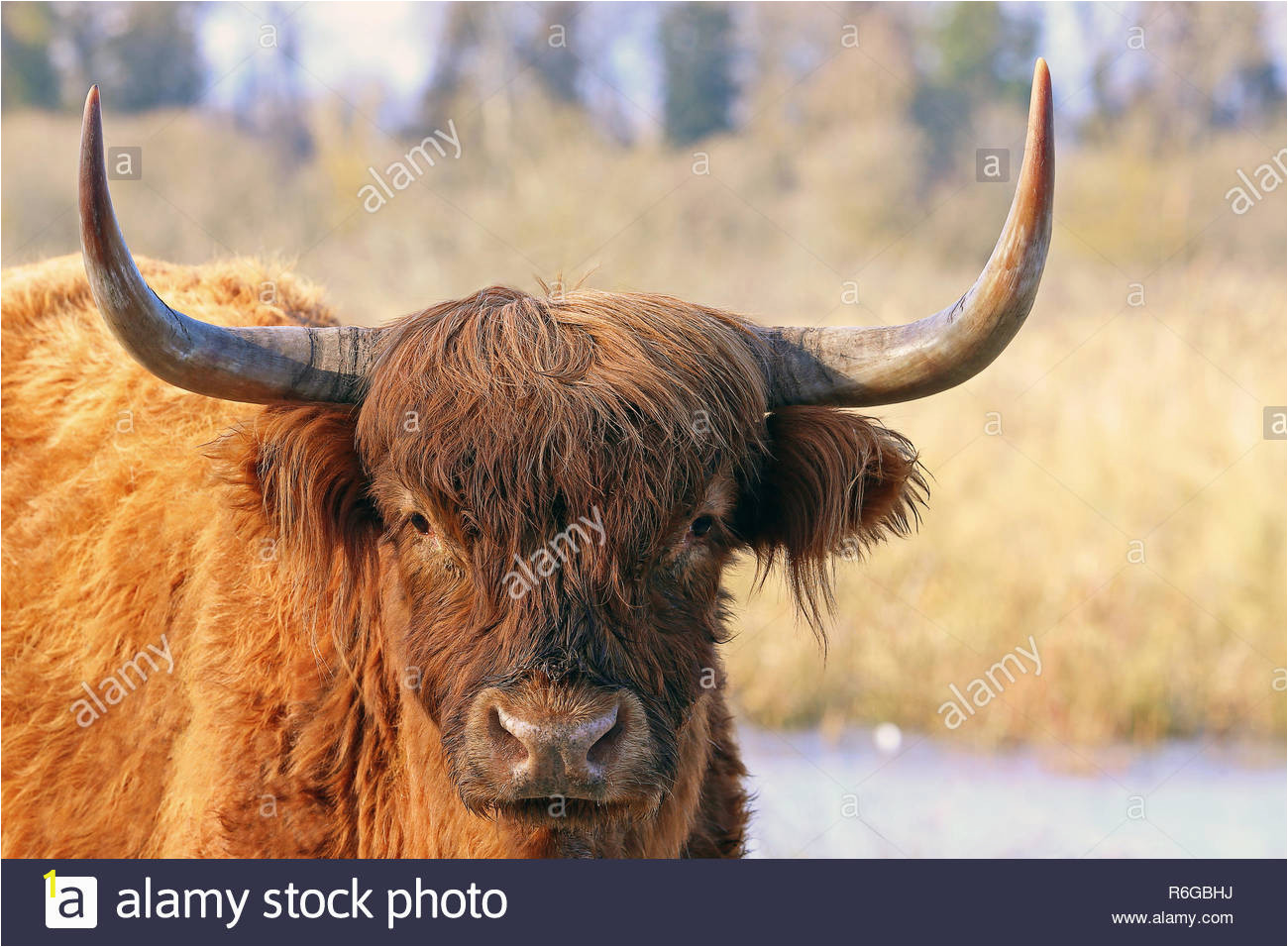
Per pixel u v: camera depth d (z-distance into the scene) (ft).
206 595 13.56
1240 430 34.91
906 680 27.73
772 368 12.71
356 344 12.37
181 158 63.10
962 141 74.59
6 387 15.69
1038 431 35.88
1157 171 68.54
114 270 10.67
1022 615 29.12
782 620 28.30
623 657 10.94
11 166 65.98
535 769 10.32
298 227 58.59
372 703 12.98
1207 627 28.76
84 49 82.23
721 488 11.90
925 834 21.30
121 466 14.58
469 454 11.20
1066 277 58.85
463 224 57.06
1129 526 32.01
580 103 79.87
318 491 12.24
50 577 14.52
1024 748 26.40
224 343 11.78
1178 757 25.79
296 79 71.67
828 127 76.74
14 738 14.11
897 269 60.08
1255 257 62.34
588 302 12.19
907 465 13.05
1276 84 79.25
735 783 15.06
